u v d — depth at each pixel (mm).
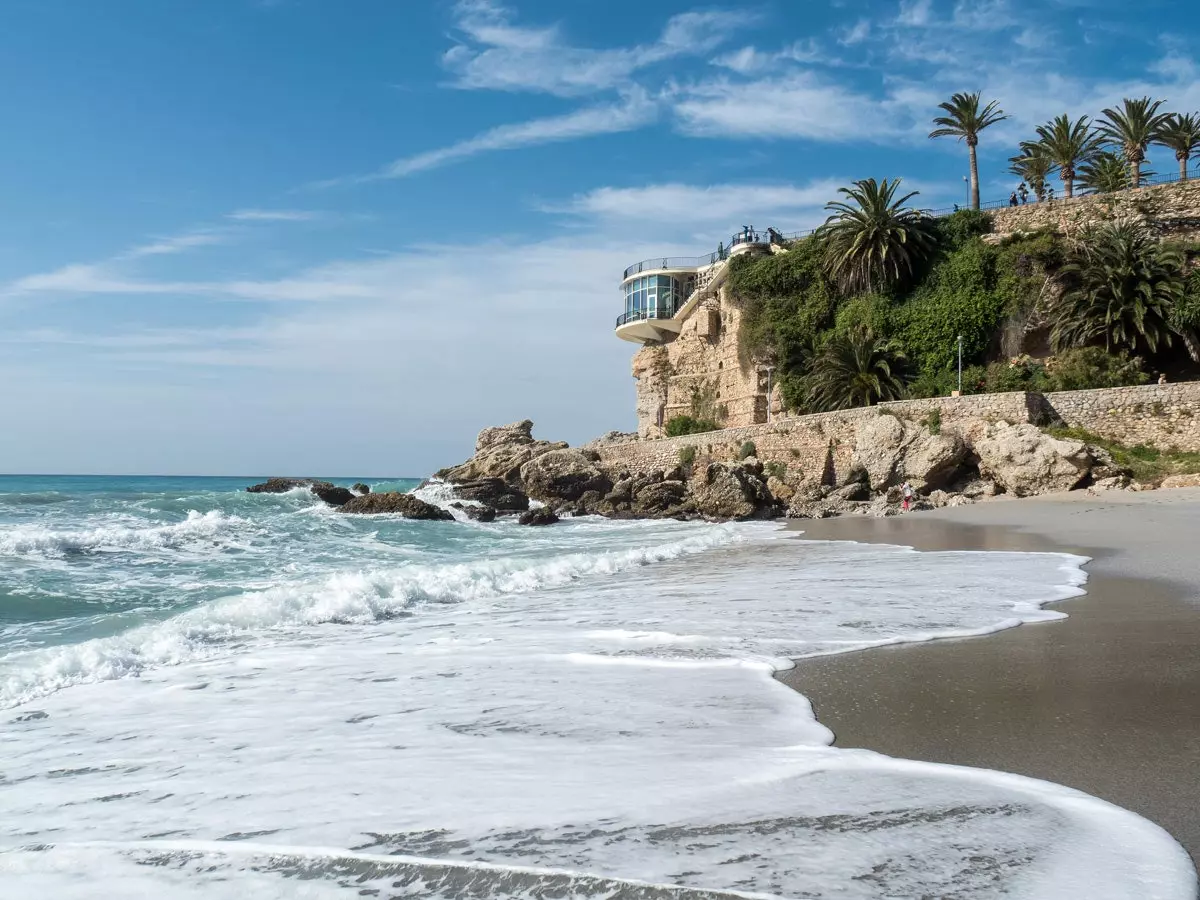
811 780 4395
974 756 4797
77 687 7238
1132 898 3035
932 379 47719
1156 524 23375
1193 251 43969
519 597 13141
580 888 3143
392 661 8125
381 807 4102
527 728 5605
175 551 20188
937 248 50094
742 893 3070
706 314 62344
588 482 49375
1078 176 61844
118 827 3969
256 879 3312
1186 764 4602
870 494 40656
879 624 9570
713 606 11359
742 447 46438
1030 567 15328
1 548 17594
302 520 31594
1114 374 40531
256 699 6699
